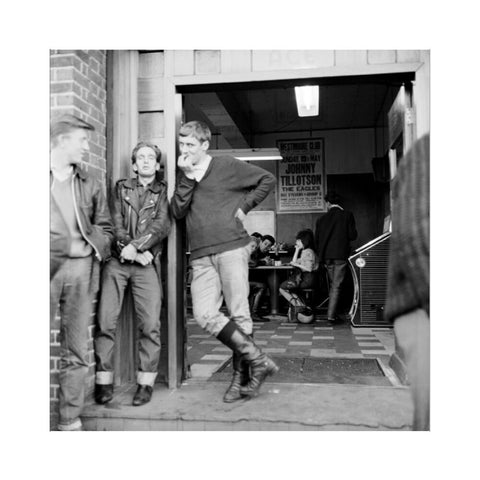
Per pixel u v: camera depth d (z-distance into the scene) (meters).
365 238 9.47
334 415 2.76
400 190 1.30
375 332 5.66
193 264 3.13
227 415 2.79
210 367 4.02
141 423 2.82
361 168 9.56
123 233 3.08
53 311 2.80
